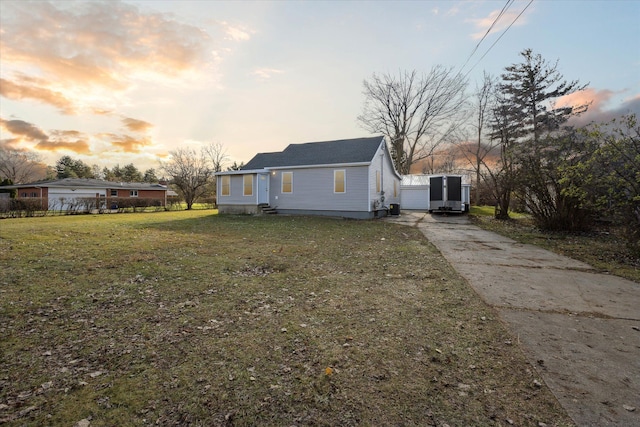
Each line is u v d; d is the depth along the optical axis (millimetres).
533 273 5406
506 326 3209
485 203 31266
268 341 2916
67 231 9805
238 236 9633
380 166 19031
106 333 3066
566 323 3283
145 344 2846
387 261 6375
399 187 26109
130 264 5805
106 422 1826
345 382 2246
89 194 31297
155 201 26688
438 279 5031
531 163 11086
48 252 6605
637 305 3826
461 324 3273
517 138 23359
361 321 3387
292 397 2074
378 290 4488
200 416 1887
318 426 1796
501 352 2668
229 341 2914
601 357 2566
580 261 6383
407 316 3512
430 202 21062
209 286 4633
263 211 18125
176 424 1816
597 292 4352
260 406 1982
